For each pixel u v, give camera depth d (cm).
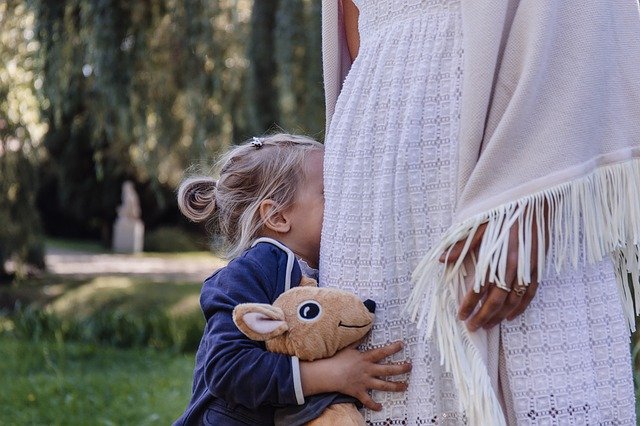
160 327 938
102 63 855
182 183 212
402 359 166
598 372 163
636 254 170
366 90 180
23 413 555
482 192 154
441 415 163
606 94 161
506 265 151
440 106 169
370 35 186
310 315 163
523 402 158
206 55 891
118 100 871
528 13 158
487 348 159
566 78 157
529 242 151
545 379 158
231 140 938
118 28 863
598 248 158
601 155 160
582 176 154
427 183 167
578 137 155
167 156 977
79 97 955
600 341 164
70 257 2144
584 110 156
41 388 626
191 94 898
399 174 168
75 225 2650
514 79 160
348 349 165
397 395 165
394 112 172
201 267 2009
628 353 165
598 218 158
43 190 2534
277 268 178
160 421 526
